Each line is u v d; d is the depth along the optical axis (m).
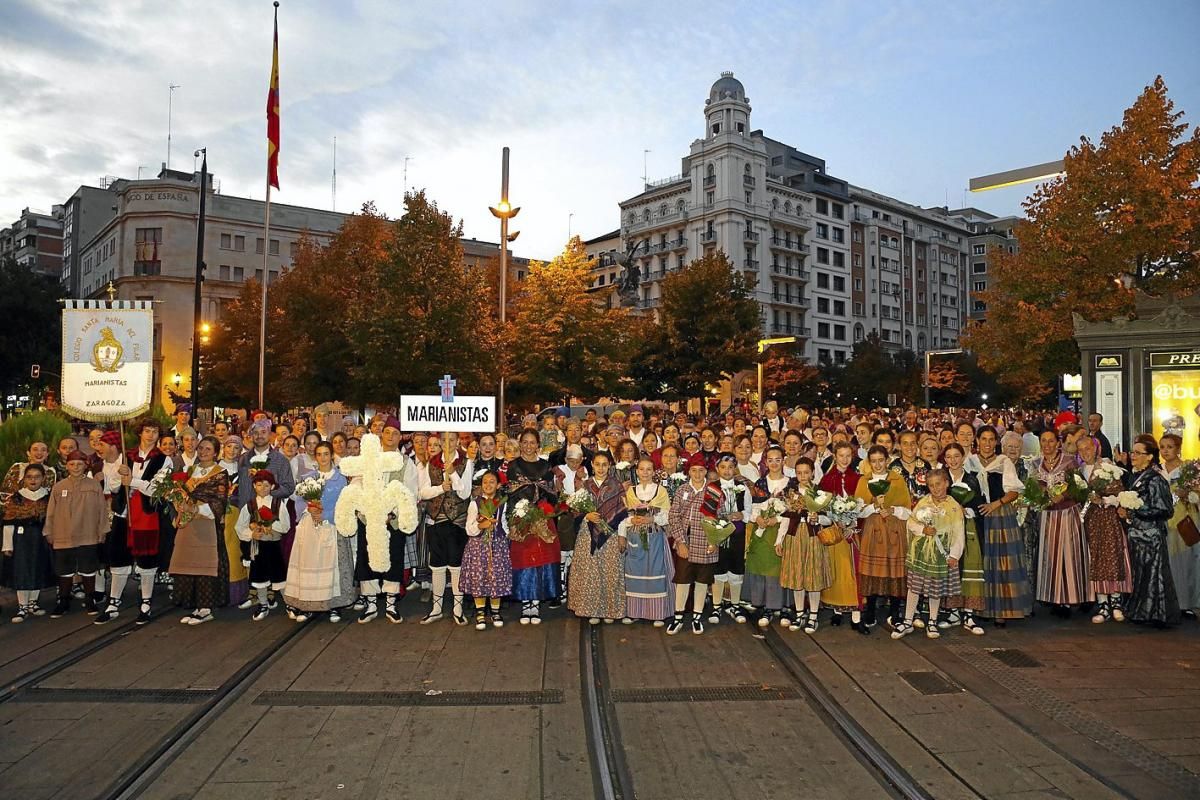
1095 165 19.16
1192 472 7.81
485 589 7.51
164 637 7.25
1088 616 8.13
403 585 8.51
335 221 62.28
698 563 7.43
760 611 8.00
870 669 6.39
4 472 9.97
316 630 7.53
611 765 4.70
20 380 44.97
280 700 5.69
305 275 27.62
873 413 17.30
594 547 7.61
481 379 20.11
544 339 25.67
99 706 5.55
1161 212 18.02
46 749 4.86
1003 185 13.48
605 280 76.38
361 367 19.98
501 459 8.21
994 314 22.03
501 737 5.07
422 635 7.38
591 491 7.70
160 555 8.55
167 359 55.59
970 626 7.45
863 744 4.93
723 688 5.99
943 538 7.23
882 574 7.31
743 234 66.00
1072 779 4.47
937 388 54.72
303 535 7.64
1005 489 7.55
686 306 32.75
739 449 8.44
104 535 8.09
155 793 4.33
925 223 88.00
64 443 8.01
